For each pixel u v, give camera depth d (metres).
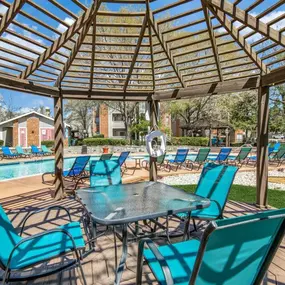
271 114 15.28
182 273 1.56
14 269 1.72
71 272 2.29
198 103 18.45
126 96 5.62
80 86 5.23
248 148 10.09
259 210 4.10
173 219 3.63
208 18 3.35
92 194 2.80
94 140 21.59
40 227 3.35
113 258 2.54
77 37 3.76
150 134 3.63
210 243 1.19
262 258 1.40
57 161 5.02
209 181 3.30
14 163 13.02
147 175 8.19
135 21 5.43
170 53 4.34
